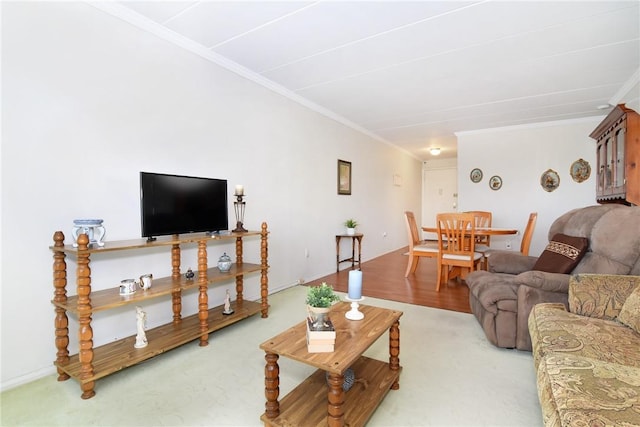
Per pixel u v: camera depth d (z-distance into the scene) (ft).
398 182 23.41
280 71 10.52
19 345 5.95
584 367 3.81
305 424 4.53
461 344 7.59
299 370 6.41
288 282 12.71
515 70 10.36
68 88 6.51
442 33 8.17
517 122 16.66
